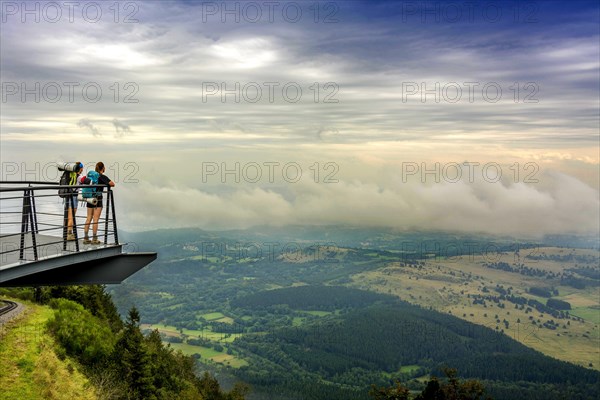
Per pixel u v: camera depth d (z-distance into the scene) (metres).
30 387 16.28
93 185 13.59
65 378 18.64
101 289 34.84
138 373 23.30
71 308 27.64
